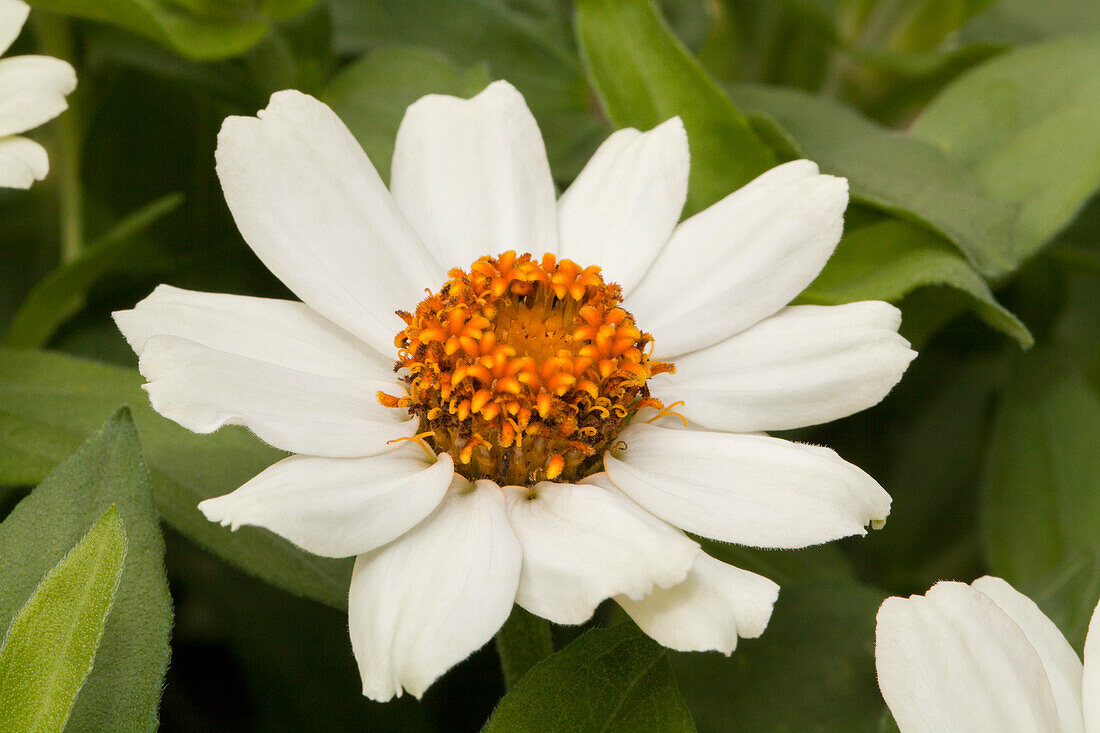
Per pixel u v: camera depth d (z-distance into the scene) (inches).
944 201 10.5
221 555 9.7
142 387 9.0
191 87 11.2
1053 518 11.4
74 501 9.1
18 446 9.9
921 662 9.1
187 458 9.9
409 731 11.1
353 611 9.0
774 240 9.7
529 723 9.1
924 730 9.1
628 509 9.1
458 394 9.4
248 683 11.2
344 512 9.0
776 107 11.1
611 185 9.9
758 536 9.1
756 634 8.9
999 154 11.1
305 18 11.0
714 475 9.3
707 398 9.6
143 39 11.3
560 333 9.6
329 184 9.6
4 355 10.1
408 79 10.9
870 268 10.5
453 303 9.6
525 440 9.5
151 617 9.0
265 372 9.2
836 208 9.7
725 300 9.7
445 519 9.2
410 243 9.7
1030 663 9.2
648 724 9.1
